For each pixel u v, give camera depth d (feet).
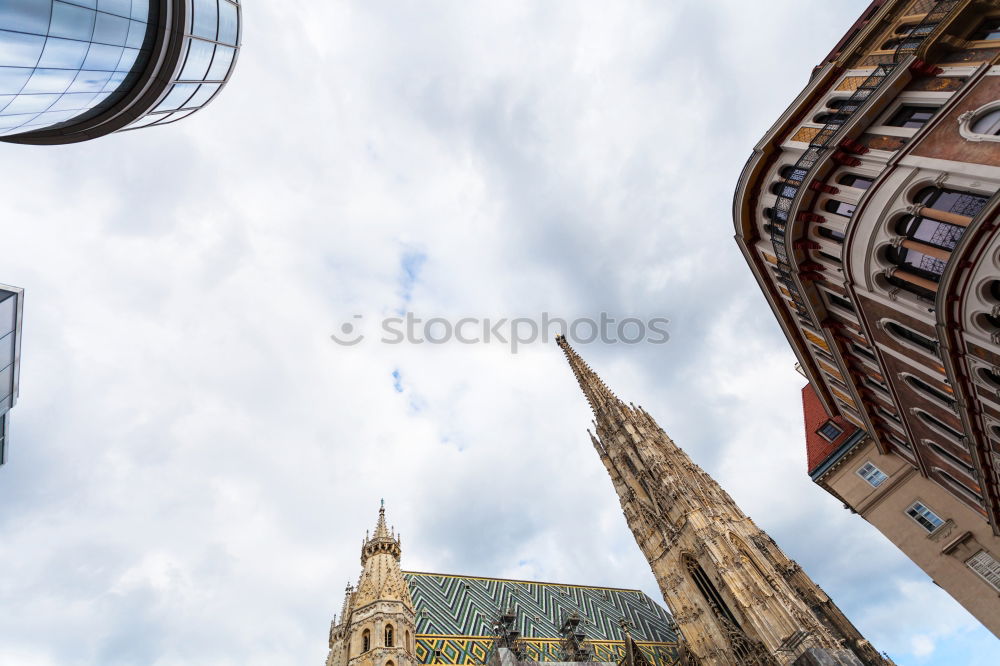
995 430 97.45
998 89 78.33
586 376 361.71
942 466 132.46
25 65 68.59
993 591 132.26
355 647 186.70
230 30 110.63
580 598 298.97
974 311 80.79
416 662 193.36
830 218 101.96
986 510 121.60
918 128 88.07
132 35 84.84
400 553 238.07
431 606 240.32
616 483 308.40
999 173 73.15
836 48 115.03
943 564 141.59
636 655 234.38
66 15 70.49
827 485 173.58
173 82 99.30
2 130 79.82
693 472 282.77
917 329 94.12
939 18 89.61
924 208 84.53
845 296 107.34
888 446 152.15
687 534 248.93
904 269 90.74
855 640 215.51
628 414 317.42
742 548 238.68
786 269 117.91
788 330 142.92
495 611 254.88
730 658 212.43
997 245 75.51
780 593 211.00
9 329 83.87
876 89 93.50
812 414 187.73
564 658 229.86
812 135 106.22
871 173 93.45
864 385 132.26
